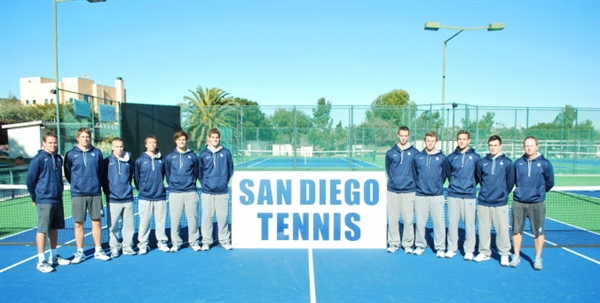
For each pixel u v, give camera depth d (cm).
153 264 560
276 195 630
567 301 446
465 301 446
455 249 584
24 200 1148
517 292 468
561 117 2000
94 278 509
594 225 826
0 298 451
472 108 1761
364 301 445
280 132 2195
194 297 455
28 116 4425
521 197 533
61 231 764
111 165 581
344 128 2209
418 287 482
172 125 1689
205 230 617
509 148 2047
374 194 629
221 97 3728
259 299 449
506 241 550
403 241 610
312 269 540
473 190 570
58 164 545
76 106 1292
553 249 634
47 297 455
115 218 584
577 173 1995
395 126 2242
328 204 629
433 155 577
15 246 650
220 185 611
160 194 607
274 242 630
